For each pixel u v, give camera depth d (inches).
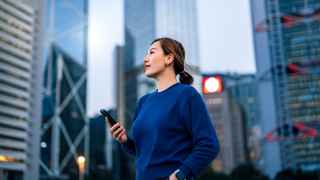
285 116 7278.5
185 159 103.3
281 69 7514.8
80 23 7637.8
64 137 6624.0
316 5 7347.4
